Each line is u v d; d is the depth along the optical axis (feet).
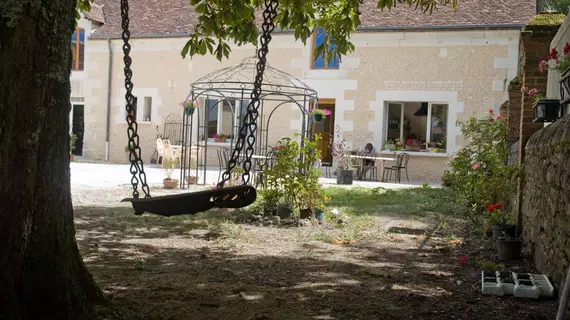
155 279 14.06
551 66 20.22
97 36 61.77
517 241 17.39
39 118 8.75
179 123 59.26
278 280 14.56
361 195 35.58
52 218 9.23
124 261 16.20
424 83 51.34
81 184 37.19
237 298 12.63
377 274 15.35
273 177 25.58
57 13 8.82
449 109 50.65
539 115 17.06
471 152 28.94
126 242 19.10
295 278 14.82
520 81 29.89
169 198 10.28
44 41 8.66
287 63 54.95
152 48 60.03
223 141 57.67
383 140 53.06
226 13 17.48
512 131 30.04
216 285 13.67
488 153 27.78
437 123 52.08
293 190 25.35
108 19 64.23
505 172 22.57
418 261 17.35
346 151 51.62
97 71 62.49
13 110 8.43
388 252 18.65
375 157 50.26
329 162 56.18
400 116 53.21
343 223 24.30
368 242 20.38
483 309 12.49
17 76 8.40
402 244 20.11
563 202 12.99
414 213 27.81
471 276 15.47
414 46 51.49
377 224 24.41
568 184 12.46
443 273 15.79
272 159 35.94
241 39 18.26
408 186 44.29
